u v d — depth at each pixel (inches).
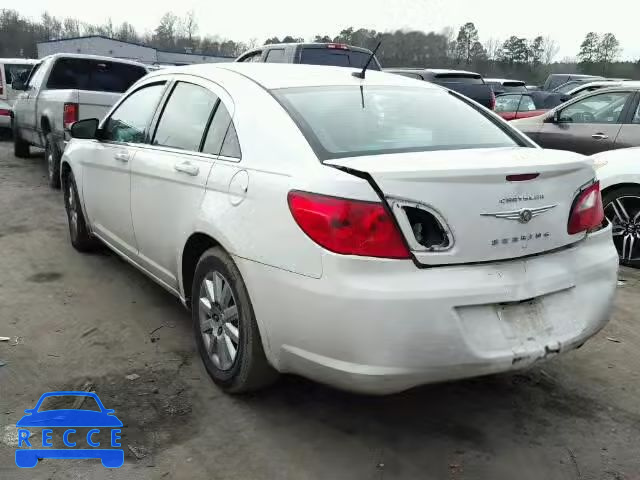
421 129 126.0
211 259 122.9
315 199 98.5
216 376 126.5
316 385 131.4
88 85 381.7
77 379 131.3
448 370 96.4
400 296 93.3
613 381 137.0
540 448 112.0
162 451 108.3
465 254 98.3
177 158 138.4
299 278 100.2
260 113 121.2
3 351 142.6
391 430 116.3
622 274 214.5
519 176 101.2
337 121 118.8
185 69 156.3
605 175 221.3
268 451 109.1
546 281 104.4
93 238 209.6
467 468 105.8
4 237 239.8
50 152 338.6
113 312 167.6
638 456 110.3
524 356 99.9
